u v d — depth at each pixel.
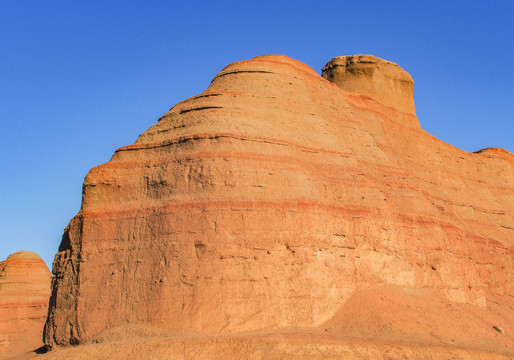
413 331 40.91
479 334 43.34
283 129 48.91
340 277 43.28
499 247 60.91
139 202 44.72
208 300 39.41
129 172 46.34
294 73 54.34
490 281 57.50
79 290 42.91
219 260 40.47
